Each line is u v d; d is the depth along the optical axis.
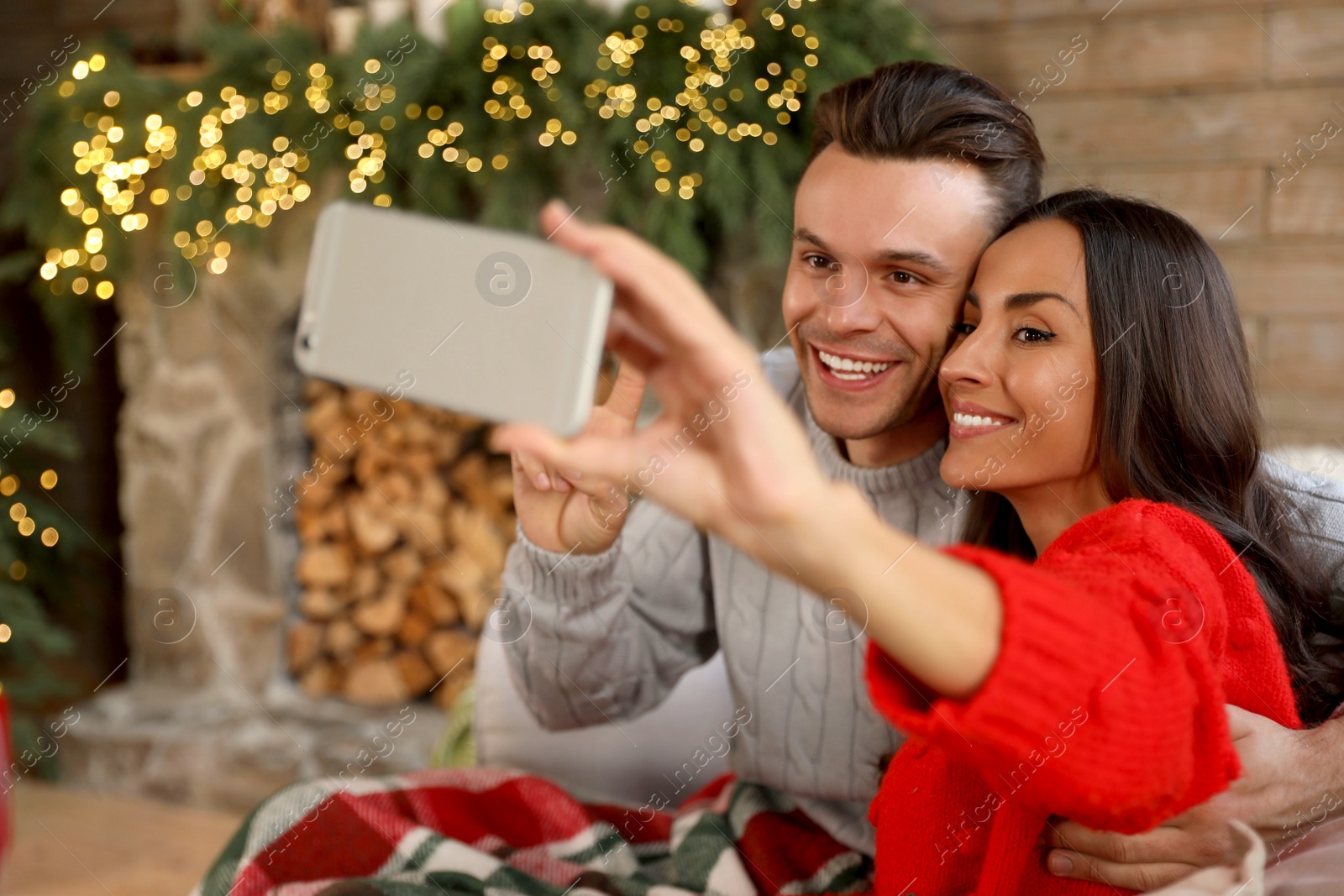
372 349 0.45
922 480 1.00
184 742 2.25
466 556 2.31
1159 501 0.79
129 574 2.47
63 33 2.65
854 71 1.84
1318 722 0.85
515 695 1.16
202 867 1.94
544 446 0.39
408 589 2.37
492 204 1.96
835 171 0.92
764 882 0.89
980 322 0.81
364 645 2.40
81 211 2.30
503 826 0.90
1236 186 1.98
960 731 0.45
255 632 2.41
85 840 2.06
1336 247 1.94
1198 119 1.98
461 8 2.02
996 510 0.94
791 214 1.88
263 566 2.39
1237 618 0.70
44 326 2.81
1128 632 0.49
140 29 2.59
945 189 0.89
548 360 0.42
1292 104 1.94
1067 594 0.47
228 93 2.08
